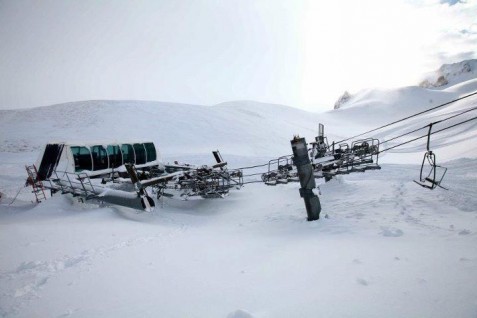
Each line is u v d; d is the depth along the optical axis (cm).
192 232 845
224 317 311
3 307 379
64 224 955
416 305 296
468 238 502
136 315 333
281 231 760
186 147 5078
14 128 6438
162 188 1458
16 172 3014
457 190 924
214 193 1302
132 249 632
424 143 3975
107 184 1480
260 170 2583
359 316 287
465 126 4212
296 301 331
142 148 1909
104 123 6550
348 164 996
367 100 19450
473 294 303
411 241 523
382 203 885
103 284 439
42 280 467
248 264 484
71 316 344
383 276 373
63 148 1554
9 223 1057
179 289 400
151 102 8731
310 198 796
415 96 18375
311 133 8000
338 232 661
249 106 11706
